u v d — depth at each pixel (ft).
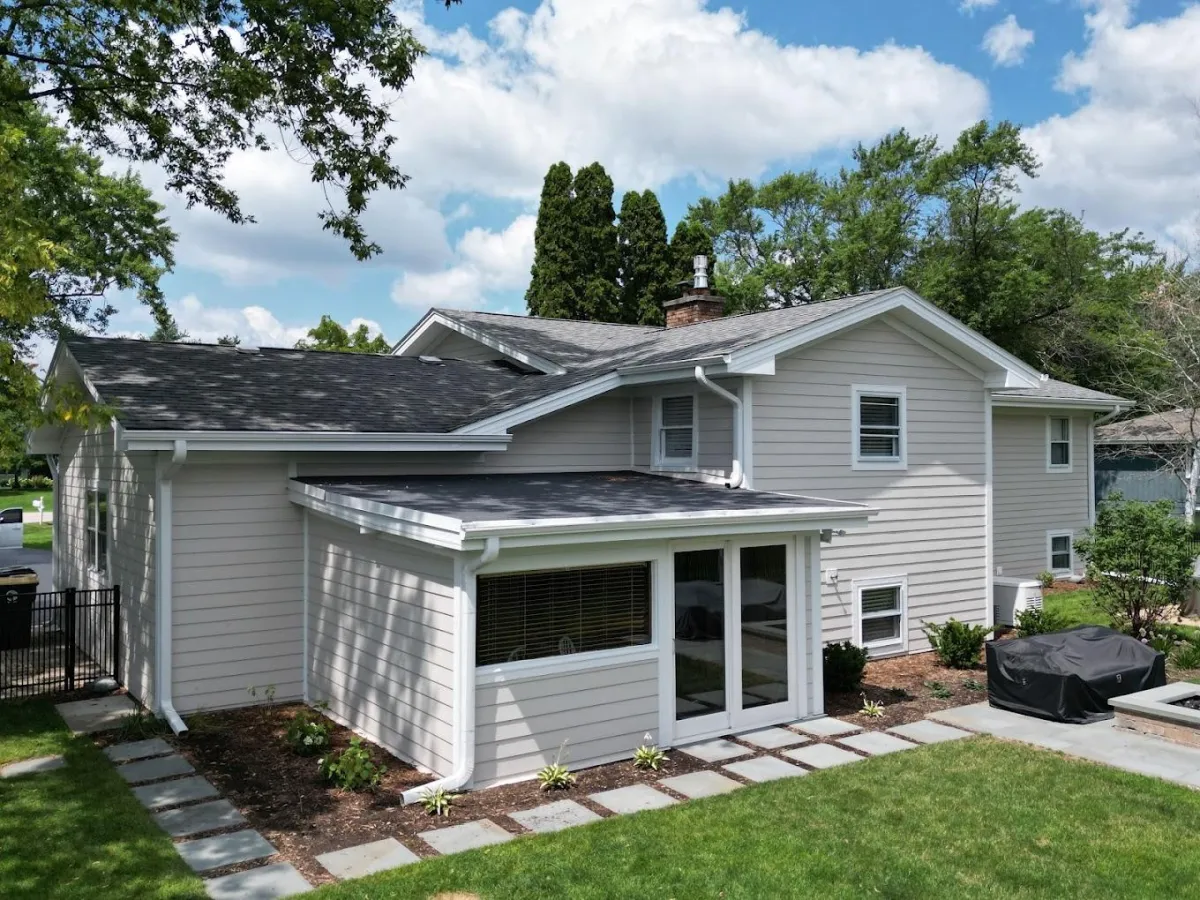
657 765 26.35
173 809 22.89
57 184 64.80
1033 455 62.08
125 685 35.60
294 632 34.06
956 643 39.81
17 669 38.45
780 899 17.54
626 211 120.16
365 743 28.71
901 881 18.38
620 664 27.25
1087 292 113.39
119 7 38.58
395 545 27.66
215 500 32.55
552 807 22.94
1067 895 17.81
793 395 38.63
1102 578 42.22
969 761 26.27
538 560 25.46
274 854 20.01
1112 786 24.04
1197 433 77.20
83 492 44.19
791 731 30.12
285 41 39.52
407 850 20.16
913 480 42.98
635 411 43.09
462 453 38.45
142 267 81.82
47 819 21.97
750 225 144.25
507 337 51.49
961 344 43.24
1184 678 36.11
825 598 39.93
